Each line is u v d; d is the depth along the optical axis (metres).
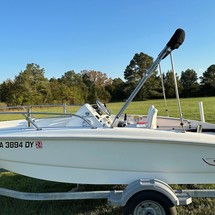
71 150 2.93
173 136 2.83
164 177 2.90
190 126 4.23
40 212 3.30
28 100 44.31
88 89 51.88
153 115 3.37
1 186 4.15
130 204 2.69
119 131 2.91
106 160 2.91
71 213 3.26
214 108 15.05
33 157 3.01
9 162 3.11
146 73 3.02
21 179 4.47
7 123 4.48
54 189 3.97
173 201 2.66
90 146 2.90
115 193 2.91
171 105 16.92
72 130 3.00
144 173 2.91
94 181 2.98
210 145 2.77
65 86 46.97
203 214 3.19
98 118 3.43
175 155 2.83
